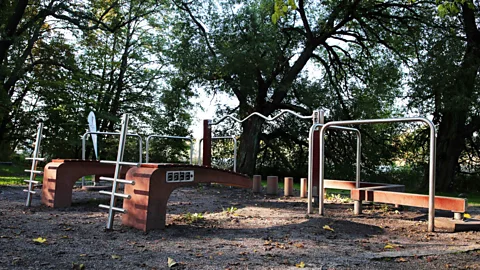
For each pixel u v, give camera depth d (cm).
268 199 812
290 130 2125
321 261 328
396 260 337
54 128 2381
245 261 323
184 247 369
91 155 2644
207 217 550
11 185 934
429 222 485
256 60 1666
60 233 423
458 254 362
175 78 1905
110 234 421
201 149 1174
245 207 674
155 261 318
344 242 410
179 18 1869
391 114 2069
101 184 997
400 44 1945
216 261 321
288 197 859
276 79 1934
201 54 1731
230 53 1627
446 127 1633
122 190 870
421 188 1727
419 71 1528
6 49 1677
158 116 2711
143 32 2811
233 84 1756
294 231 455
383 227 505
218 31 1762
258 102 1895
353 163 2008
